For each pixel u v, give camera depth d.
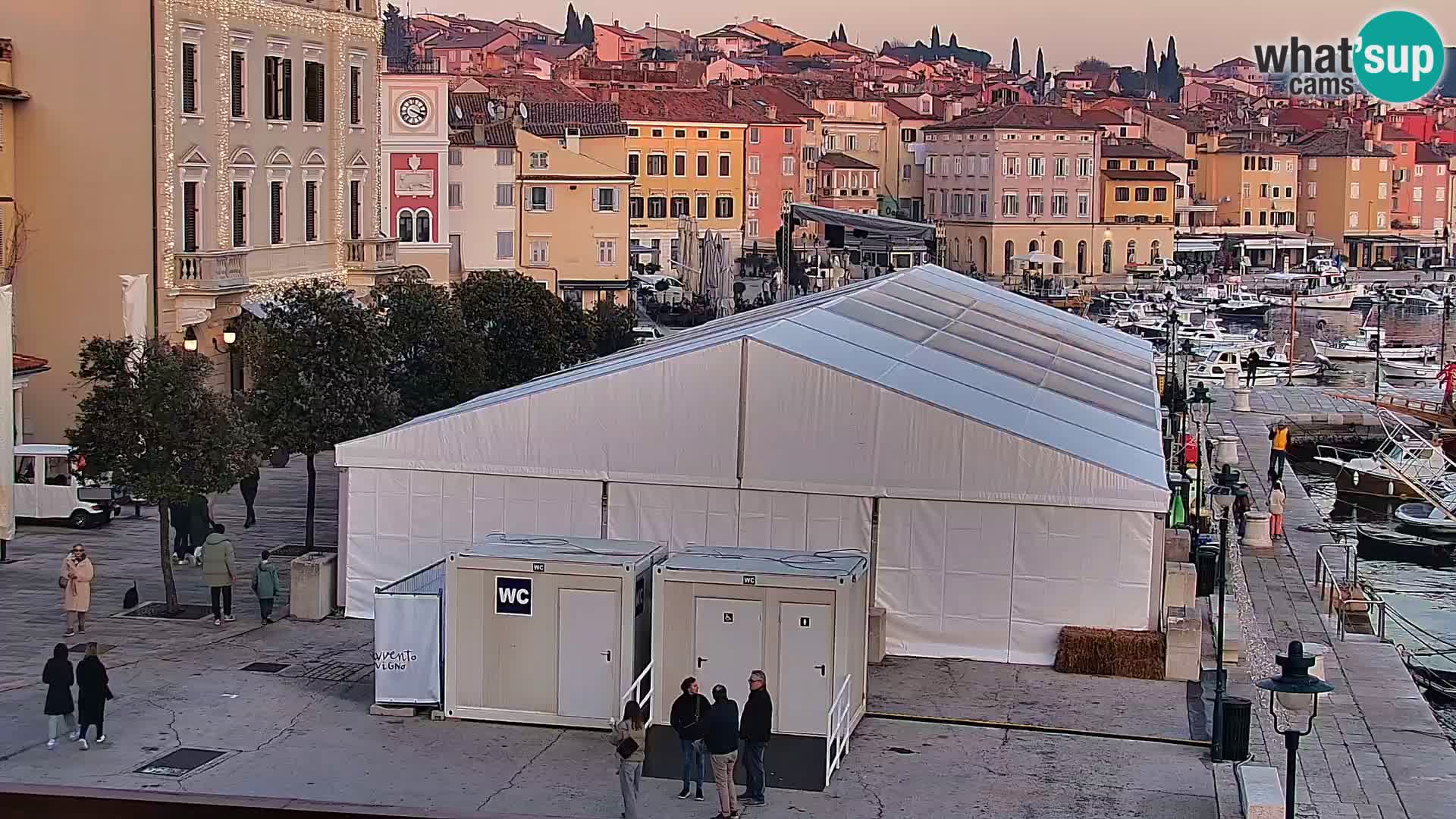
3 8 62.78
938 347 44.81
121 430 39.31
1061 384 44.03
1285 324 174.50
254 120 70.19
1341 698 35.97
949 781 28.34
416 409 56.91
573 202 122.56
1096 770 29.09
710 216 188.75
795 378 36.47
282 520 52.25
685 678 29.17
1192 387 112.69
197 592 41.84
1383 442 87.00
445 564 31.03
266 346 48.12
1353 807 28.45
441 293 59.38
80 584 37.12
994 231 198.25
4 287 44.59
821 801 27.22
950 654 36.25
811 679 28.88
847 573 29.08
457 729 30.67
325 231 77.94
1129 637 35.19
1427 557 65.56
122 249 62.81
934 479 36.09
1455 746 36.12
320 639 37.09
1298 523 61.31
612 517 37.34
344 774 27.95
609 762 28.95
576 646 30.62
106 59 62.47
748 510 36.84
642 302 150.38
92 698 29.05
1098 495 35.53
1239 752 29.73
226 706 31.86
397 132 100.31
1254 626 41.84
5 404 44.84
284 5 72.62
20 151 62.78
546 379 41.44
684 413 36.88
